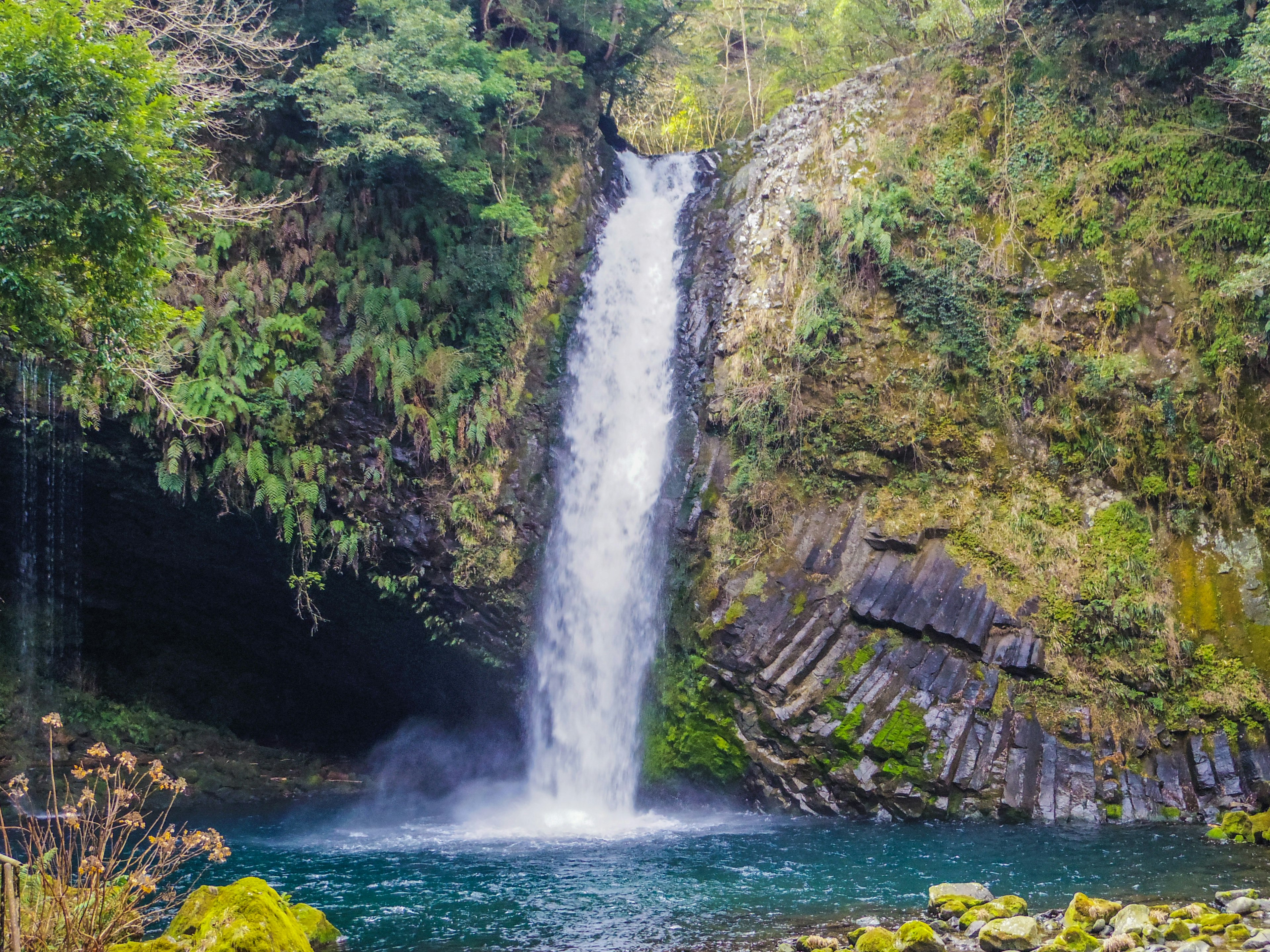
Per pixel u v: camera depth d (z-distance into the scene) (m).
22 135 8.28
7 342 9.99
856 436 17.20
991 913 8.17
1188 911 8.04
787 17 30.05
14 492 17.47
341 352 17.73
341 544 17.20
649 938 8.26
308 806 17.69
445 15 18.48
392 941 8.32
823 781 15.11
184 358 16.47
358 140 17.92
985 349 17.08
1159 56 17.59
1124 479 16.08
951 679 15.09
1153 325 16.59
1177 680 14.57
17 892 5.83
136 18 16.25
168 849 8.34
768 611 16.48
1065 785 14.05
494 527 18.28
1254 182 16.61
